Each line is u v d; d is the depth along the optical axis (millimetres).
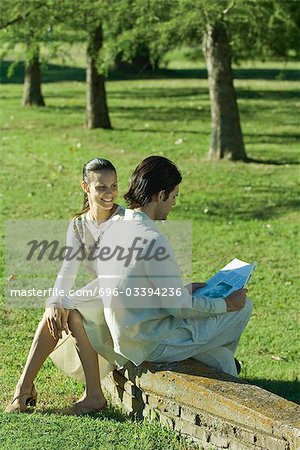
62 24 19828
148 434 6258
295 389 7891
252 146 22594
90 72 25359
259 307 10469
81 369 7180
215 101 20359
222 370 7016
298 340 9328
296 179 18375
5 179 18391
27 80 31281
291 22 18406
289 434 5562
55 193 17031
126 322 6656
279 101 32531
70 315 6922
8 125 26578
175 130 25297
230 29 19281
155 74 43438
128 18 18875
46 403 7207
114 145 22688
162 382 6500
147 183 6789
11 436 6117
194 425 6258
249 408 5879
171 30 18391
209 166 19672
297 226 14609
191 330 6832
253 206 16062
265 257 12812
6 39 20359
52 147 22438
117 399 7156
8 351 8695
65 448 5930
